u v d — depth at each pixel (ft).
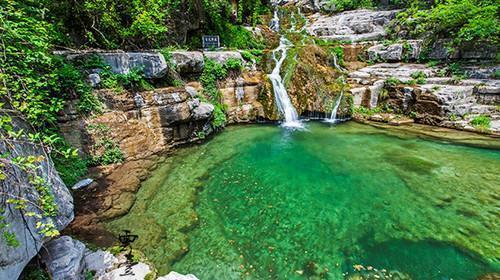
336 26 67.51
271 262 14.11
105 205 17.69
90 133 22.24
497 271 13.42
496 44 40.34
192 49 42.22
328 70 45.80
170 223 16.83
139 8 29.14
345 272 13.47
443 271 13.47
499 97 35.50
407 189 21.34
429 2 59.00
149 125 26.48
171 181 21.99
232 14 54.95
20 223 8.80
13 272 8.22
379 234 16.24
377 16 65.51
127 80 25.18
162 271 13.21
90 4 26.04
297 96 41.81
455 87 37.52
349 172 24.36
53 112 19.31
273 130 36.27
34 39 14.20
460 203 19.29
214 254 14.55
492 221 17.26
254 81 40.50
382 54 52.90
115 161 23.29
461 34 43.01
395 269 13.64
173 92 28.30
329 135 34.47
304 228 16.81
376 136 33.91
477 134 32.78
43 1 22.93
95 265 12.38
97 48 29.73
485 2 43.06
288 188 21.61
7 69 11.31
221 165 25.49
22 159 7.86
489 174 23.50
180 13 39.81
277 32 61.21
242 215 18.04
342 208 18.93
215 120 34.30
